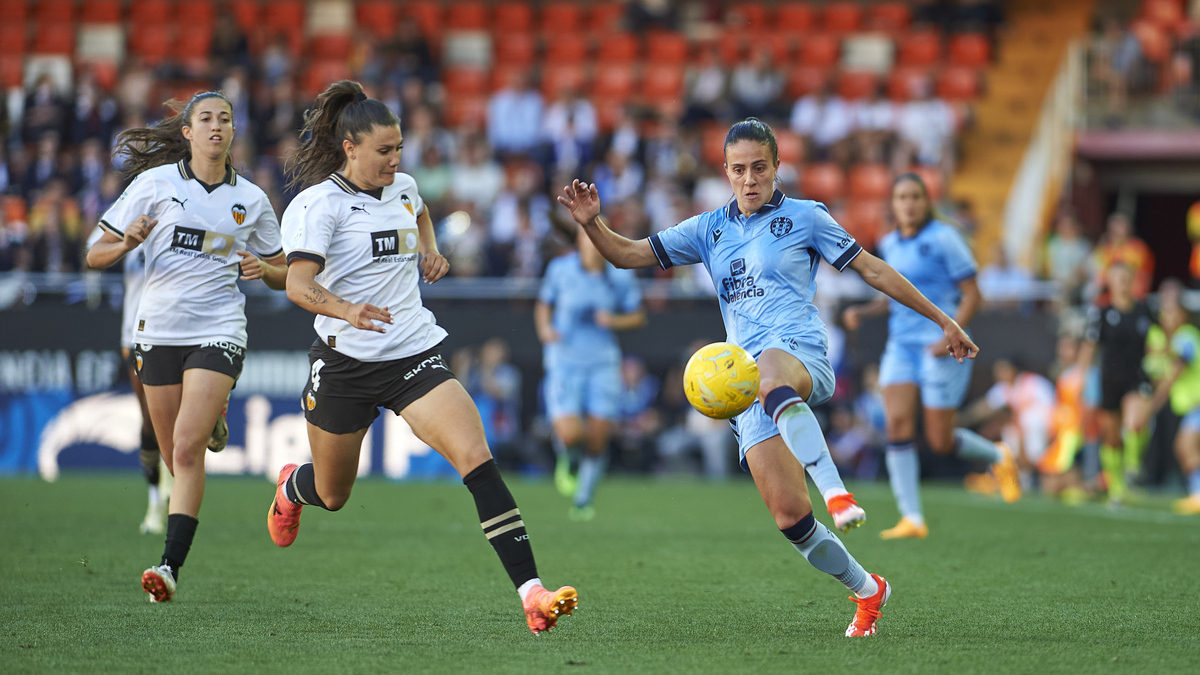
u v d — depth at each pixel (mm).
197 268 20969
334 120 18375
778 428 16344
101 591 20828
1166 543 29719
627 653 15672
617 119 78812
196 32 87250
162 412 21219
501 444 53625
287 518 20109
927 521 36156
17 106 72188
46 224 60844
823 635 17094
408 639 16656
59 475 51500
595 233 17875
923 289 31625
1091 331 45438
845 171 74250
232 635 16859
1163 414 52438
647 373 55375
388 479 52719
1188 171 79000
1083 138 77438
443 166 71188
